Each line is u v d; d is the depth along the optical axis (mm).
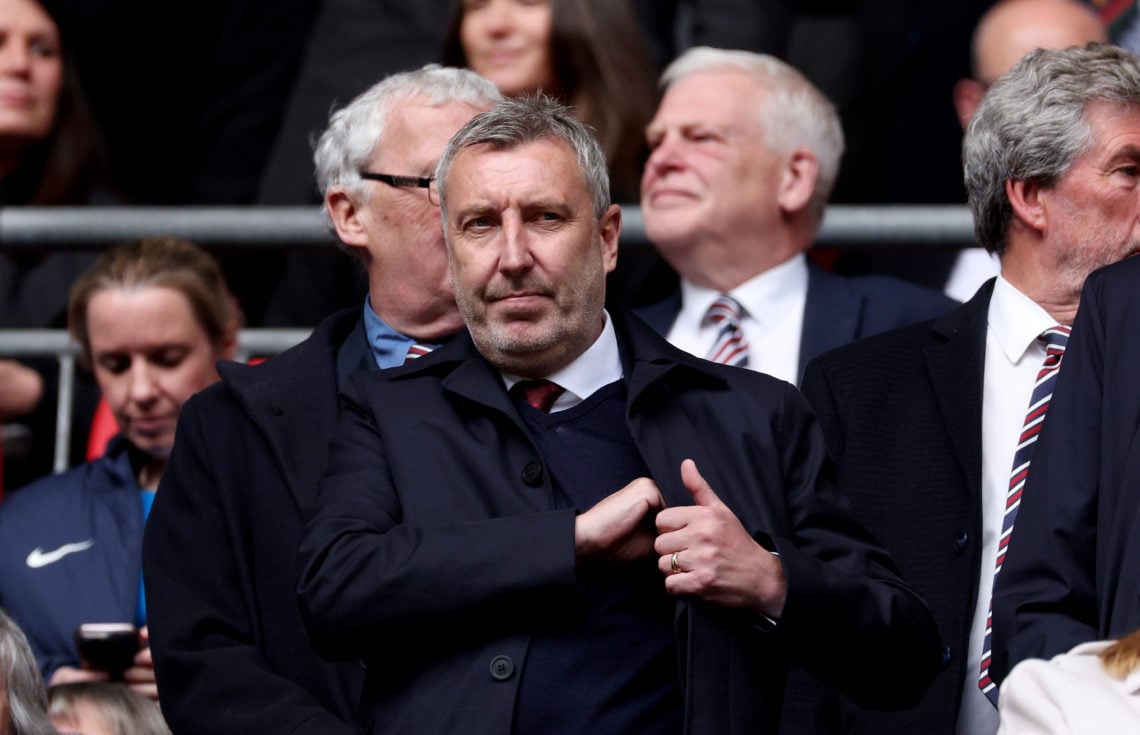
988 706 14492
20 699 13289
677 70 19406
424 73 15969
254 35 26031
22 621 17797
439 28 23484
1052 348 15141
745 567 12469
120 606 17734
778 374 18594
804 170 19031
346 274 21266
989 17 21516
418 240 15508
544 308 13109
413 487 13023
